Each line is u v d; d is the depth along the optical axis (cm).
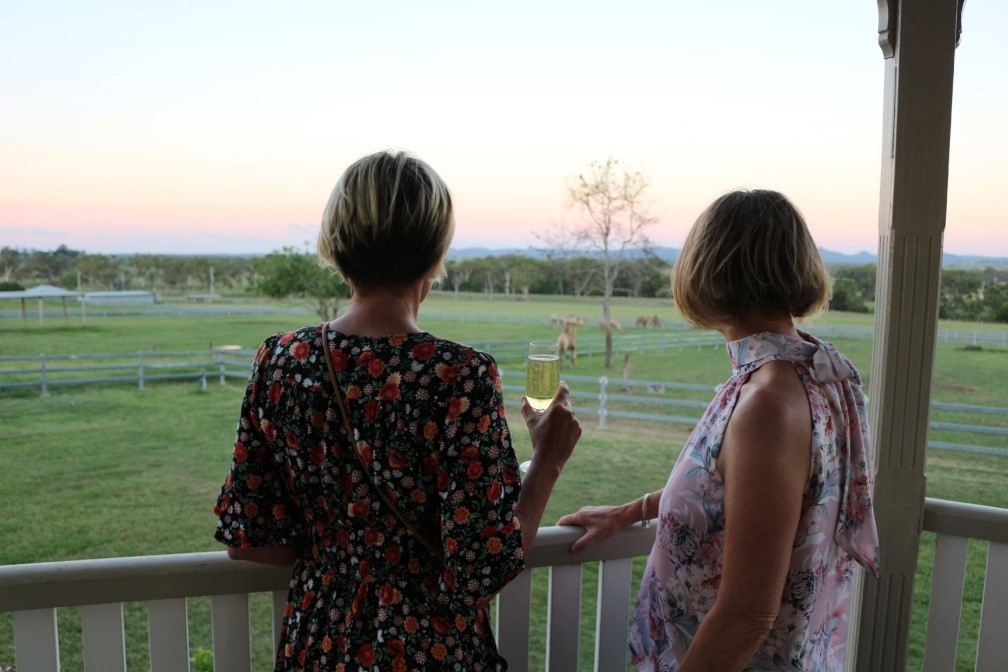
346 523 84
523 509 91
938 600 140
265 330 2261
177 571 108
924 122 130
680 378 1720
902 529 139
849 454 92
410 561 83
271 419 85
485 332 2191
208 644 508
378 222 81
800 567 88
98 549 869
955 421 1101
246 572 111
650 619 102
